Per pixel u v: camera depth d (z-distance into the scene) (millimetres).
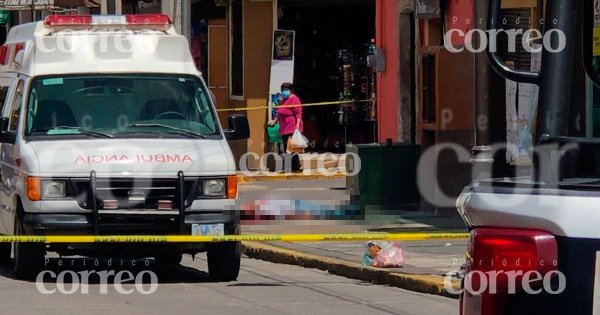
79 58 42281
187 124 41250
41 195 38062
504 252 14438
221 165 39344
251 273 43844
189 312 34188
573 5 16781
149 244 38812
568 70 16734
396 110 70438
